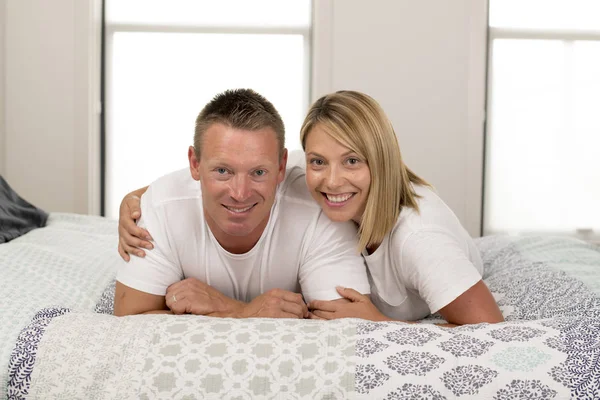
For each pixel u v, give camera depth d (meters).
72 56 3.84
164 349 1.31
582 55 3.98
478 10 3.86
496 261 2.24
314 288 1.63
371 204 1.56
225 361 1.29
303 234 1.64
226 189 1.44
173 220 1.63
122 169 3.99
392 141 1.56
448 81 3.89
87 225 2.74
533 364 1.28
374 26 3.85
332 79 3.88
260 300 1.59
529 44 3.96
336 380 1.27
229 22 3.91
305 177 1.70
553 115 4.01
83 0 3.80
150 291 1.61
